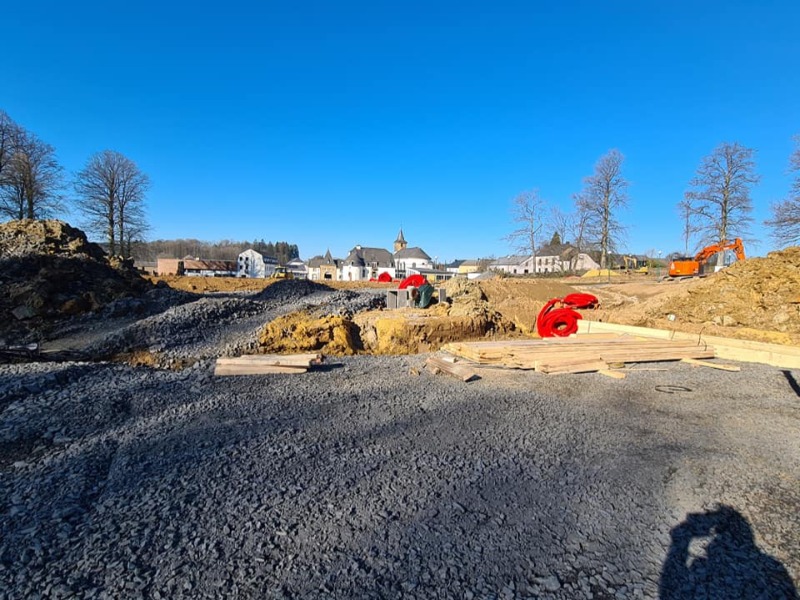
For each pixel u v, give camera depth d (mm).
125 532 3342
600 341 10773
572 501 3838
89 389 6945
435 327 13242
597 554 3148
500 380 7973
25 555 3070
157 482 4090
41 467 4363
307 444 4992
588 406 6504
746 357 9883
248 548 3170
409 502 3785
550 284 22031
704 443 5156
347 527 3422
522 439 5203
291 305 16578
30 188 35438
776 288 12969
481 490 4004
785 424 5801
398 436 5258
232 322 13641
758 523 3547
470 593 2758
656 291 21453
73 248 17953
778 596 2773
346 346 12125
